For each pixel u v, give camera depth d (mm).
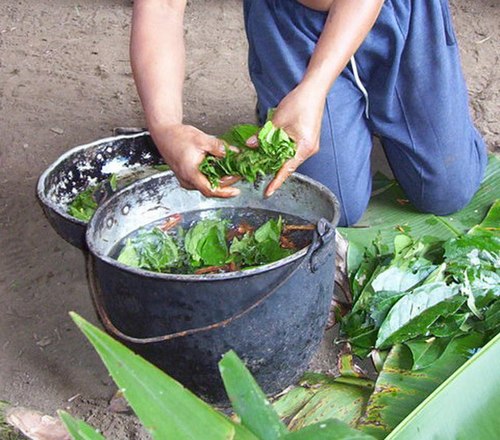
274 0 1971
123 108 2799
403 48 1980
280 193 1787
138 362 1010
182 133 1556
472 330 1729
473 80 2891
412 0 1948
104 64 3113
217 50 3182
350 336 1775
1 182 2414
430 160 2072
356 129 2076
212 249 1715
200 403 1011
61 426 1534
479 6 3492
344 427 1054
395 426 1506
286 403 1649
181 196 1806
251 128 1654
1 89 2926
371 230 2078
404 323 1715
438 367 1642
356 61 2006
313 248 1486
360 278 1865
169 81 1665
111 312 1583
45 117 2736
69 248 2137
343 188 2061
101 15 3543
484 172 2268
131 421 1644
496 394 1466
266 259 1692
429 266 1828
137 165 2129
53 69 3080
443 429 1419
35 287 2014
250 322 1488
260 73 2092
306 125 1540
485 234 1973
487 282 1789
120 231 1736
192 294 1448
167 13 1735
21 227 2225
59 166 2010
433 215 2168
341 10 1622
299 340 1582
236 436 1019
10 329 1889
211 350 1506
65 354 1815
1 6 3646
